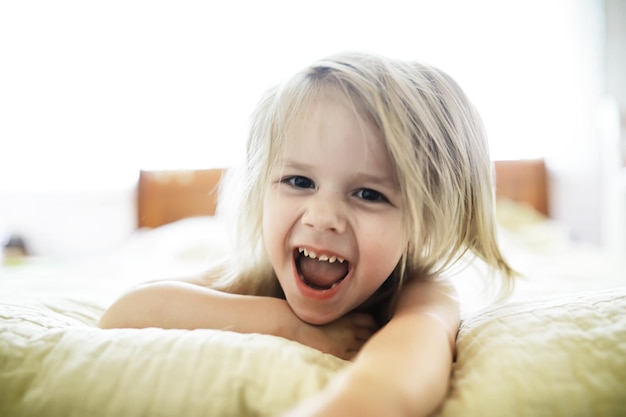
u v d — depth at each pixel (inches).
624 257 72.6
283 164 24.1
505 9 98.7
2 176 97.1
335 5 94.1
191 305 23.7
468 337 19.9
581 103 102.0
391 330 18.1
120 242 100.0
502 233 77.4
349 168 22.6
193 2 93.3
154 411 15.8
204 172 97.0
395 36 95.5
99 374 16.9
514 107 102.0
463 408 15.5
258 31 93.7
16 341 18.9
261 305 24.3
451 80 27.6
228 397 16.0
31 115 95.7
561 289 40.4
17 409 16.7
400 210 23.7
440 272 28.1
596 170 97.7
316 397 14.1
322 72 24.1
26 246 99.0
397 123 22.8
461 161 26.6
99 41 94.1
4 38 93.4
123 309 23.8
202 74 94.3
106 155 97.4
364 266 23.7
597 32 100.3
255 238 29.4
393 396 13.6
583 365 16.3
